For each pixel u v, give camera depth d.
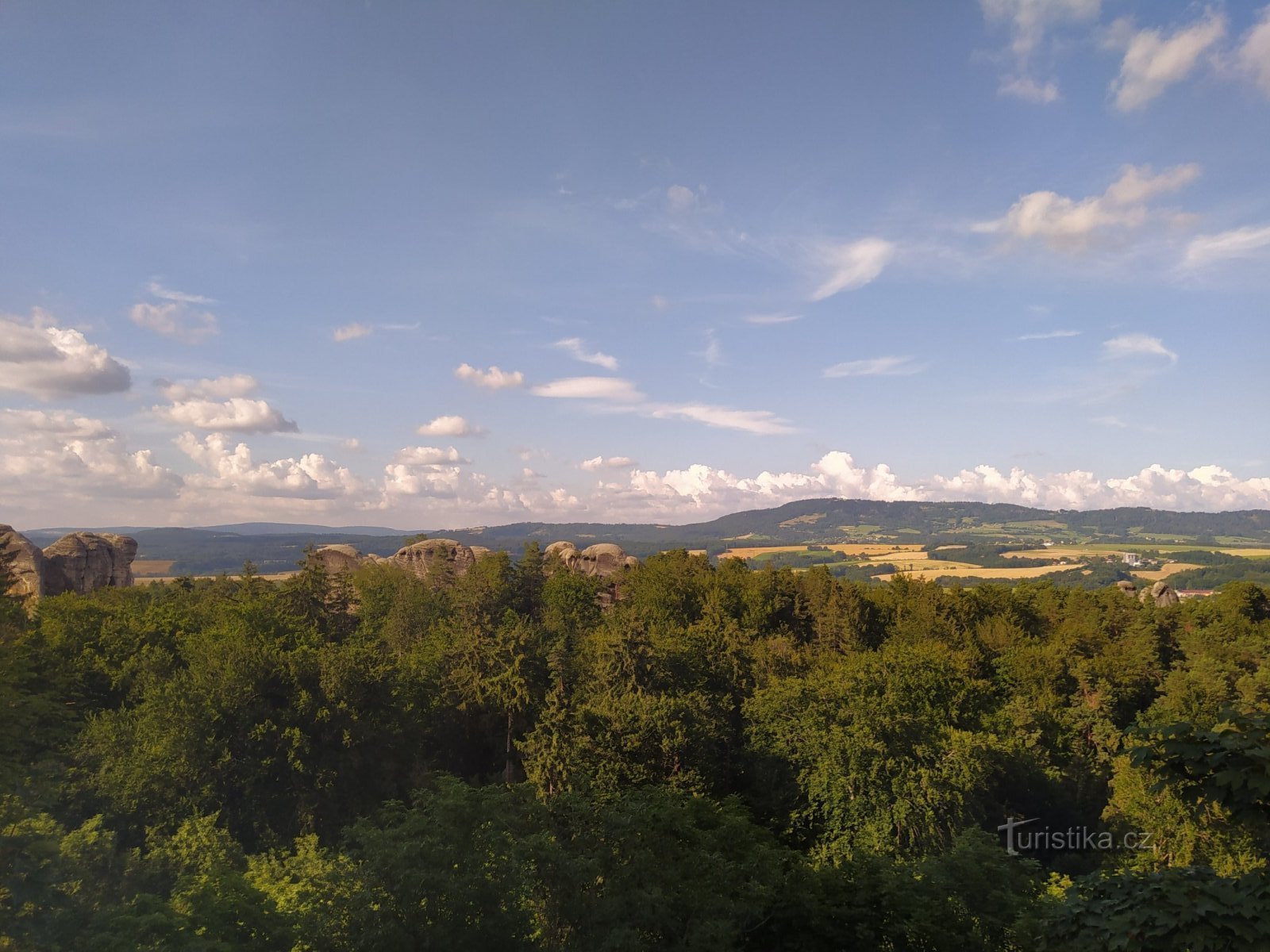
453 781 17.38
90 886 20.48
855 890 16.62
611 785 36.91
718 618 70.75
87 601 57.06
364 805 38.09
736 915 16.12
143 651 45.97
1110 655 62.03
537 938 15.17
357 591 85.75
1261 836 8.96
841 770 39.22
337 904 14.38
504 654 52.69
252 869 27.86
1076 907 9.77
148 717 35.44
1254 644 67.00
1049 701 54.59
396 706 43.22
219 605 59.84
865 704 40.78
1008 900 15.56
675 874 16.72
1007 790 48.72
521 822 17.36
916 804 37.56
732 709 50.91
